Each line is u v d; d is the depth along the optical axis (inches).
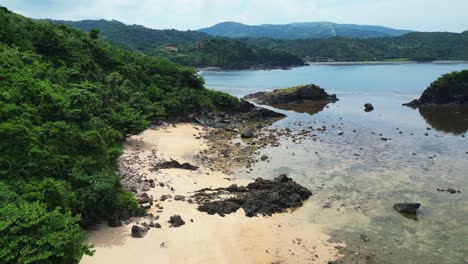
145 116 2139.5
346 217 1214.9
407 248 1043.9
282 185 1396.4
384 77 6087.6
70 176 1081.4
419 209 1272.1
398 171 1633.9
